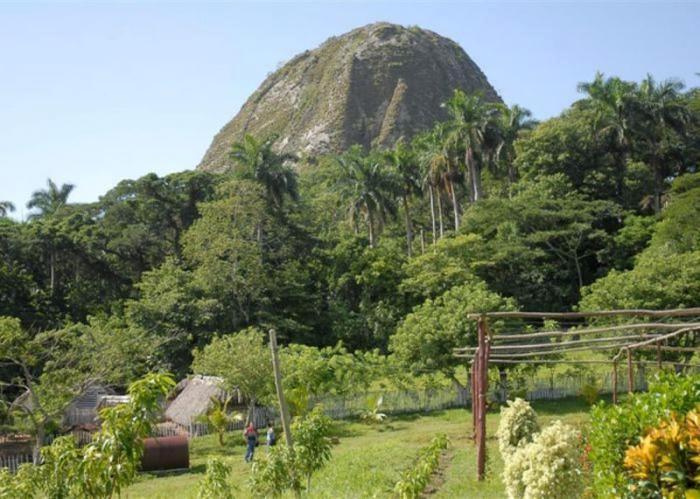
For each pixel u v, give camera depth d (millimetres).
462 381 46875
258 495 15406
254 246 52094
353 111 169750
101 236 58938
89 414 37469
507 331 38188
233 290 50281
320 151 159875
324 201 71562
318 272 60875
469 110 62031
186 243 55938
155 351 43594
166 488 22953
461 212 78500
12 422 32500
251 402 36312
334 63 189000
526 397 38719
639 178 63938
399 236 78438
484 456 18531
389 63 179250
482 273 54281
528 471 10812
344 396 40375
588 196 61625
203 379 40500
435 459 19344
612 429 7547
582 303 39938
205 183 63625
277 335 50938
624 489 7312
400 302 55156
